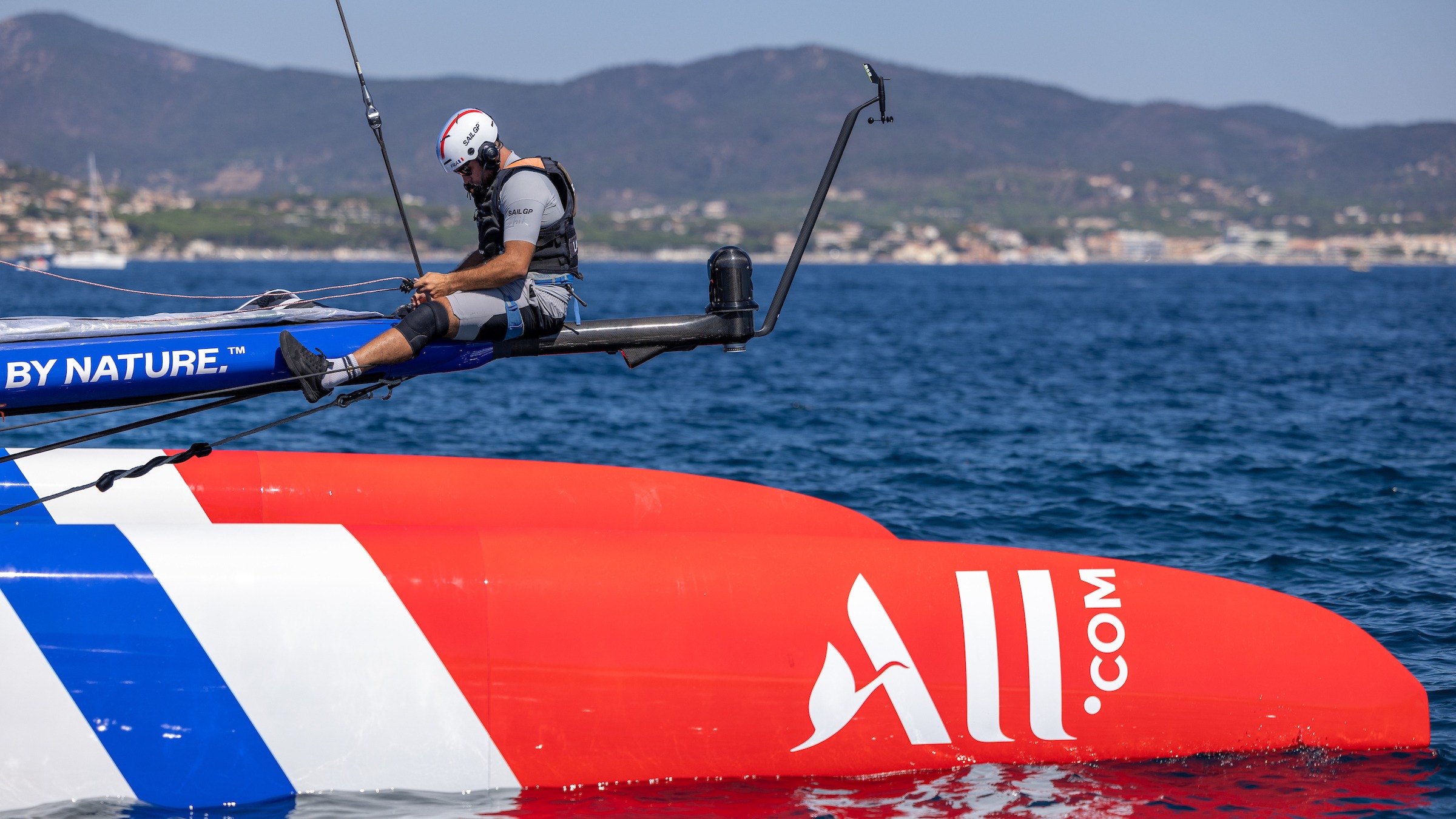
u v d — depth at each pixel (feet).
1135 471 156.46
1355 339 458.50
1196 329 529.45
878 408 226.38
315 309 56.29
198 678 55.16
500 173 57.31
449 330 55.93
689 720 59.72
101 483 56.08
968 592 63.77
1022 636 63.46
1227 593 67.77
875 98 62.90
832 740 61.11
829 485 145.69
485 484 82.58
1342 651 67.31
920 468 157.69
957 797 59.82
